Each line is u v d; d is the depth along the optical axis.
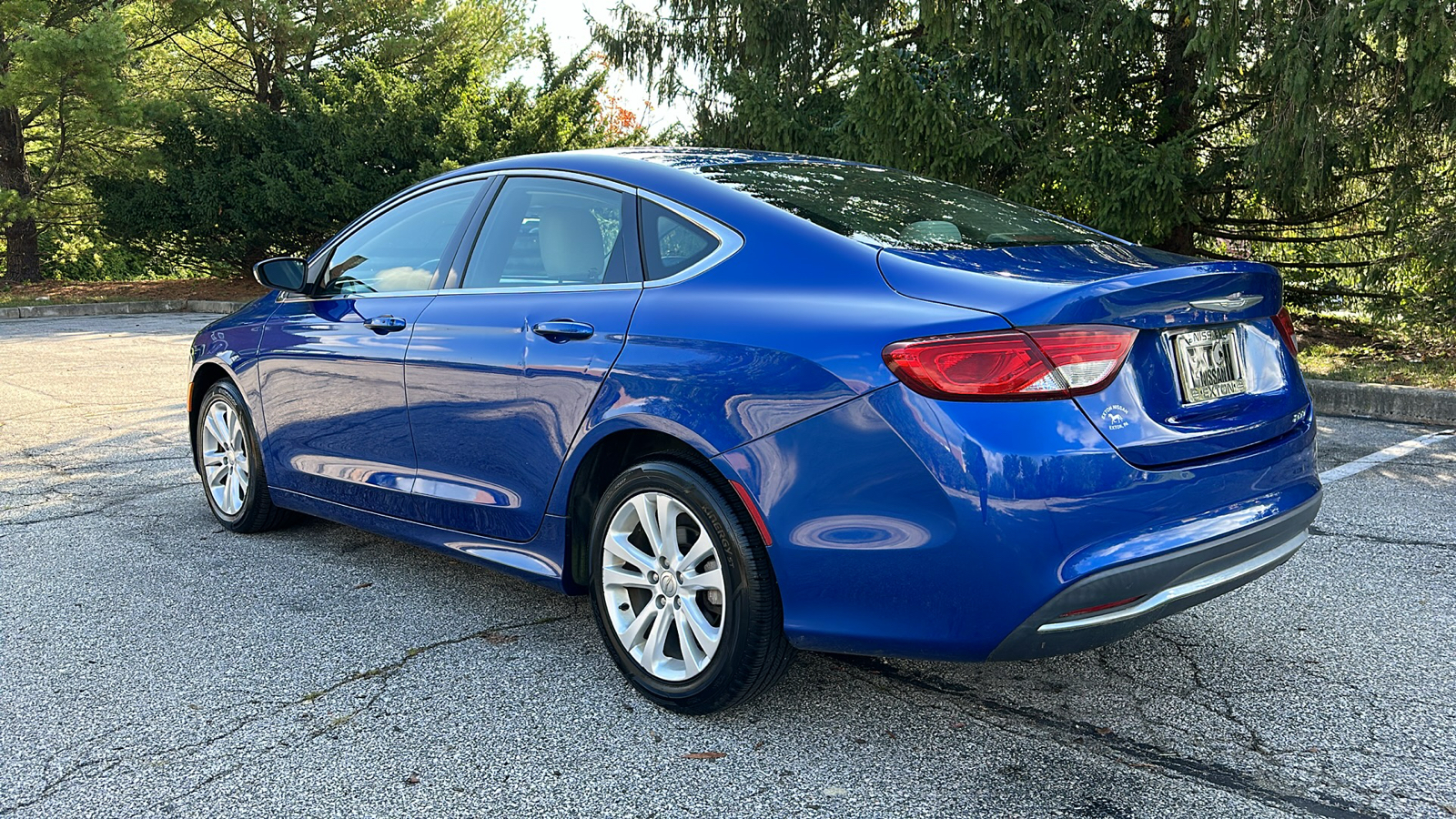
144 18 22.03
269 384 4.33
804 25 12.97
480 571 4.17
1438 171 9.53
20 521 4.89
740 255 2.87
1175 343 2.57
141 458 6.27
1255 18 8.80
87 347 12.52
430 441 3.58
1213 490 2.51
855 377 2.46
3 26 20.19
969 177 10.66
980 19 9.91
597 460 3.08
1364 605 3.69
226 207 21.69
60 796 2.46
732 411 2.65
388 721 2.85
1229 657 3.25
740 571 2.68
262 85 23.72
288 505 4.42
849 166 3.63
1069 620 2.35
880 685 3.06
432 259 3.77
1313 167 9.03
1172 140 9.91
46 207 22.19
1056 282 2.46
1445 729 2.76
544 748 2.69
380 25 23.52
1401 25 7.86
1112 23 10.16
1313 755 2.63
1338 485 5.41
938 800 2.42
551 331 3.13
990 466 2.30
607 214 3.23
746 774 2.55
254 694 3.02
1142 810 2.38
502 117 21.83
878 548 2.44
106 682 3.10
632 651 2.98
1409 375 8.12
